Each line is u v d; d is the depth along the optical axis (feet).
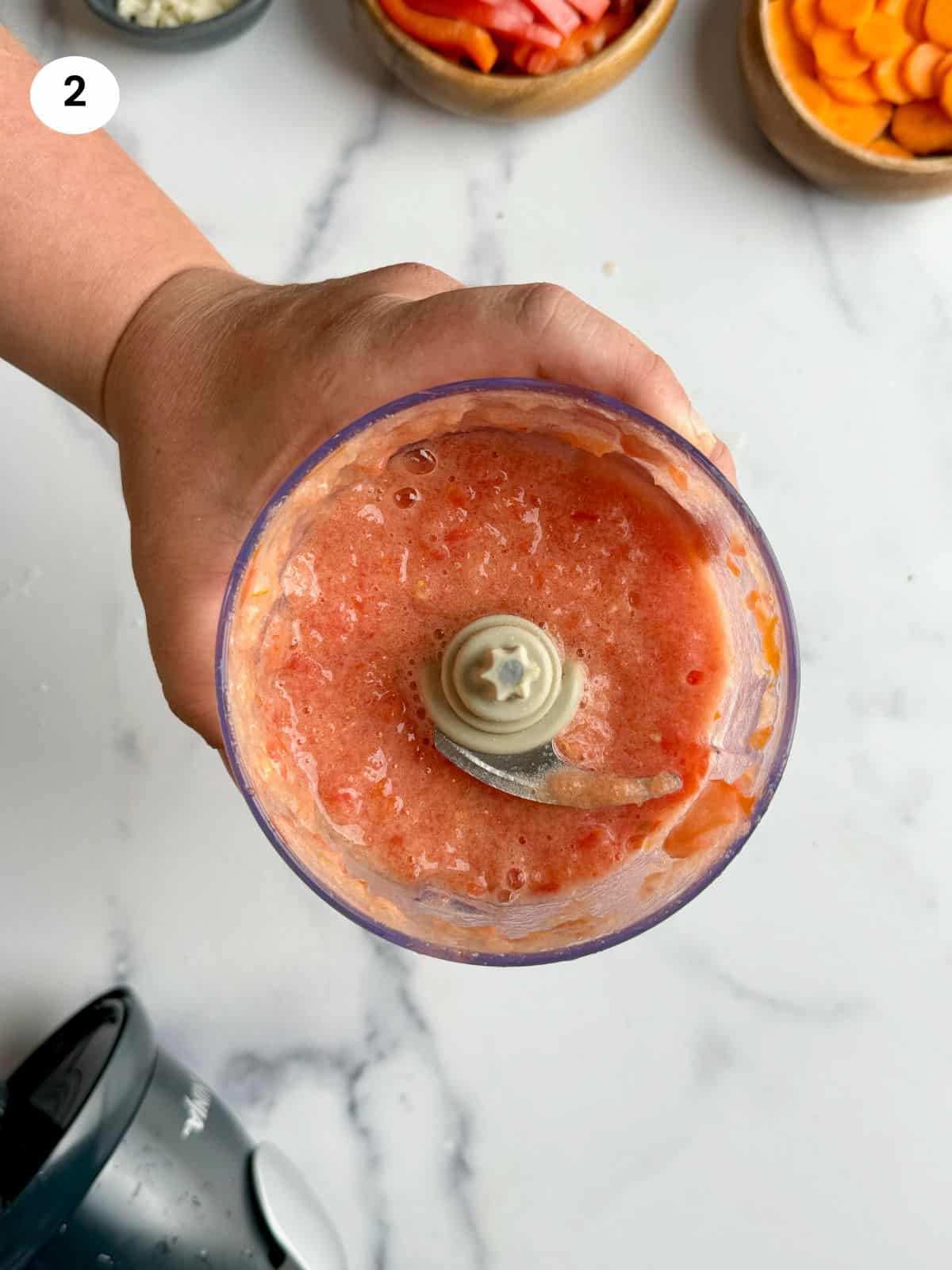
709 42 1.26
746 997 1.16
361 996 1.17
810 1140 1.15
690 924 1.17
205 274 1.00
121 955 1.17
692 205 1.25
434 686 0.76
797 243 1.24
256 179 1.25
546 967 1.17
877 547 1.20
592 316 0.83
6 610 1.20
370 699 0.77
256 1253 1.02
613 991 1.17
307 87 1.26
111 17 1.22
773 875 1.17
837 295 1.24
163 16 1.24
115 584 1.20
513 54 1.17
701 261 1.24
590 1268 1.14
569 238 1.24
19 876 1.18
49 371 1.04
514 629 0.74
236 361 0.93
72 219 0.98
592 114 1.26
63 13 1.27
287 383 0.88
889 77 1.14
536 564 0.77
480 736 0.75
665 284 1.24
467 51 1.15
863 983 1.16
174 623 0.93
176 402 0.94
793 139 1.16
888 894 1.17
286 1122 1.16
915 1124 1.15
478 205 1.25
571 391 0.73
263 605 0.75
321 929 1.17
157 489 0.94
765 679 0.77
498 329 0.83
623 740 0.77
